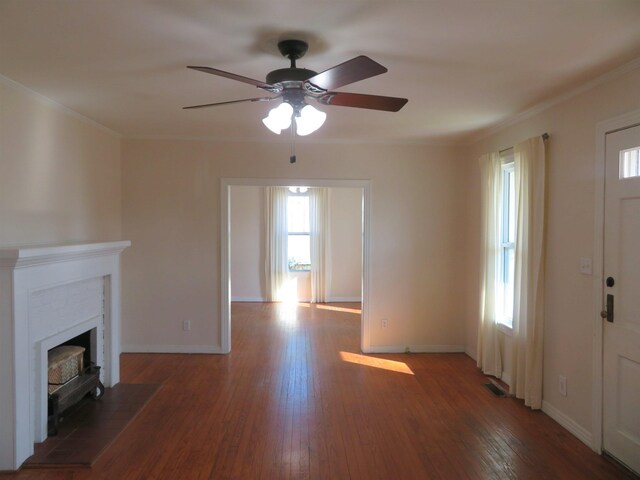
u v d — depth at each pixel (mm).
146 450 2818
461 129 4273
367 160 4898
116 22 2059
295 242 8703
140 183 4777
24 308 2627
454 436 3033
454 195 4977
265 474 2559
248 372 4309
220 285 4875
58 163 3500
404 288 4992
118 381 3961
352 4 1878
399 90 3057
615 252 2648
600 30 2115
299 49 2262
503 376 4098
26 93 3057
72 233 3744
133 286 4828
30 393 2695
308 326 6316
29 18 2016
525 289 3520
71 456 2691
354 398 3689
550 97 3193
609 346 2705
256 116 3844
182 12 1957
